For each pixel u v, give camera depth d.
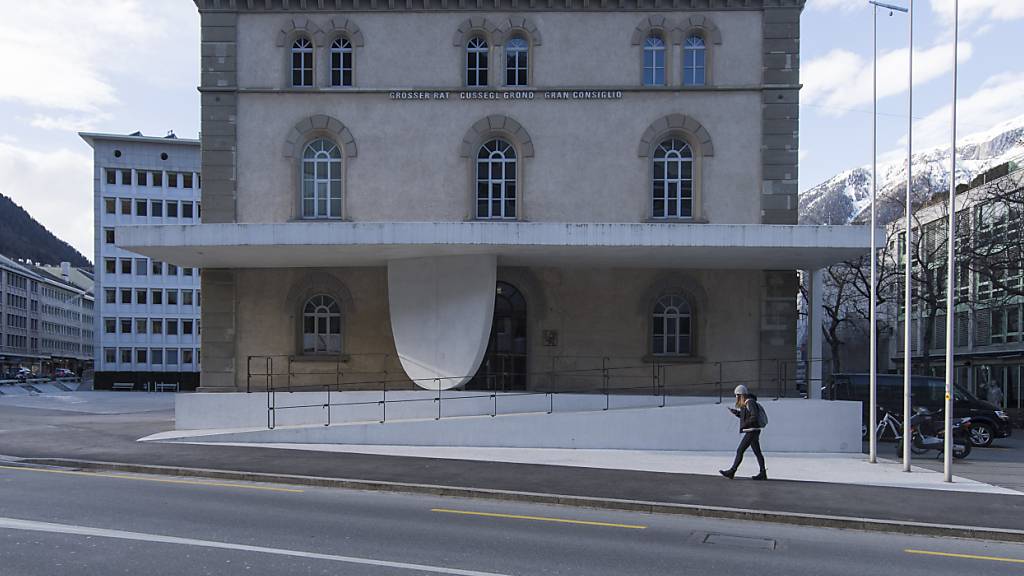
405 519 9.84
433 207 21.27
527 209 21.16
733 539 9.14
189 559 7.52
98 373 73.69
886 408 22.53
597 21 21.39
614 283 21.19
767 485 12.58
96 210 75.50
